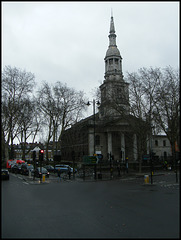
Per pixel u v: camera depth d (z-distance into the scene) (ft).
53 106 175.32
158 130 145.69
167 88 135.23
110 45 204.23
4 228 27.12
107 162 150.61
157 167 146.20
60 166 130.11
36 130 191.31
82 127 203.21
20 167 133.69
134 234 24.98
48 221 30.19
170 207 38.58
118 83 147.02
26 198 46.37
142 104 133.90
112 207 38.75
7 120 177.78
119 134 189.26
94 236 24.25
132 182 82.38
